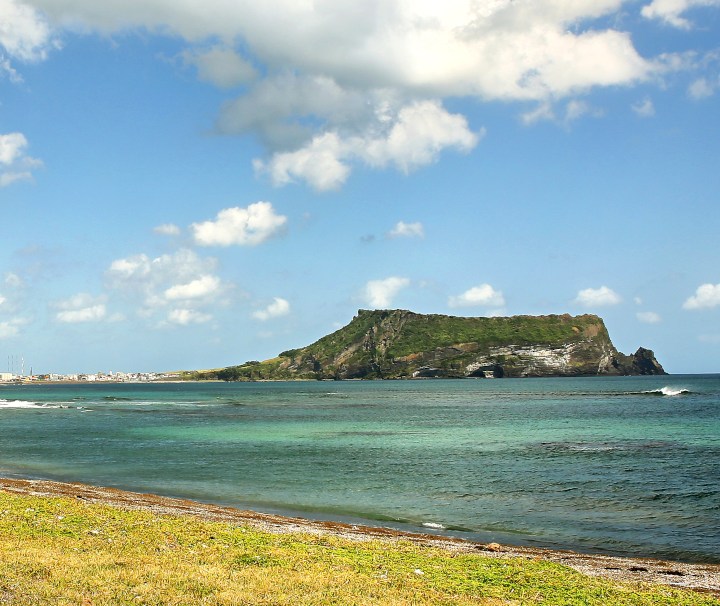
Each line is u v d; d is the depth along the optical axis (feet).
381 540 87.56
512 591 61.87
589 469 172.86
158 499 124.47
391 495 137.80
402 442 240.94
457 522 113.80
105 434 274.57
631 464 181.68
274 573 59.88
